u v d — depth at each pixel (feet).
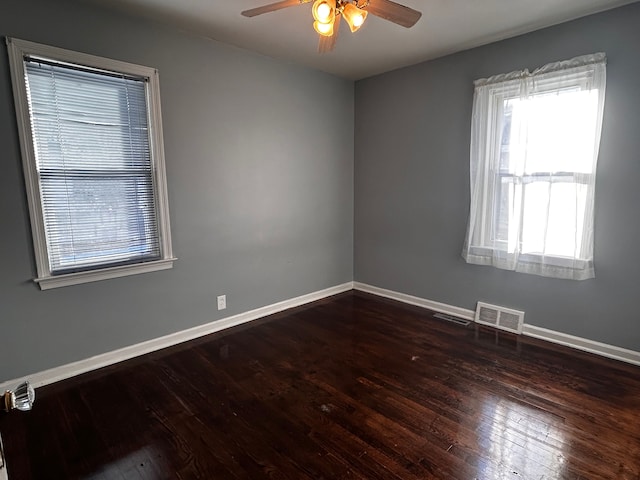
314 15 5.96
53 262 8.07
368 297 14.03
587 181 8.82
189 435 6.38
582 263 9.06
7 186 7.35
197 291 10.43
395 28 9.33
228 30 9.39
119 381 8.16
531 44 9.61
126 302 9.13
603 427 6.47
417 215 12.70
